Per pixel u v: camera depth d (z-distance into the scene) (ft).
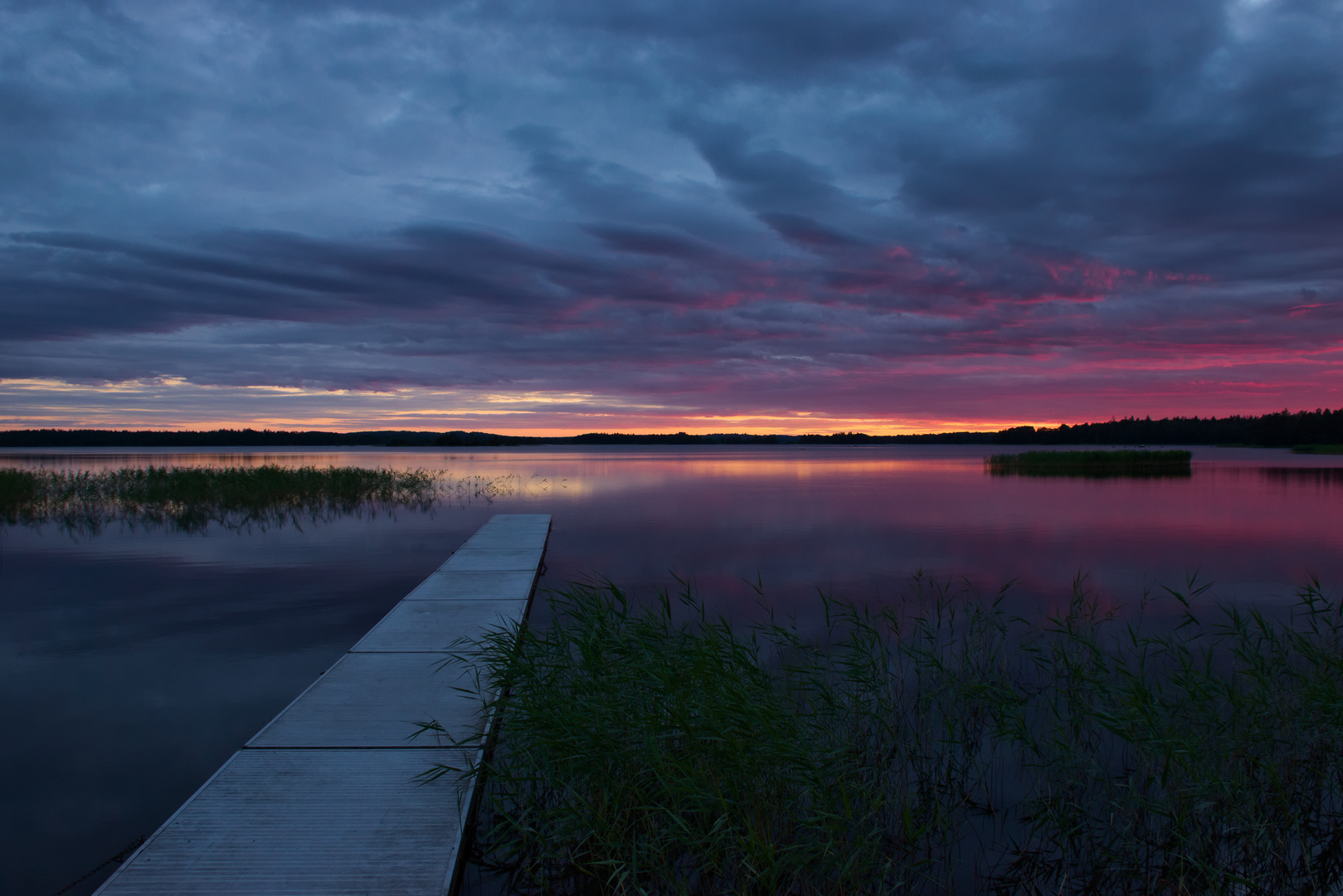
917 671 17.57
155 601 26.02
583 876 10.74
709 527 47.32
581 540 41.50
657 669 13.96
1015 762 14.35
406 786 11.49
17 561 34.22
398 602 24.00
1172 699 16.44
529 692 14.25
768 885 10.12
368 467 117.50
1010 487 81.66
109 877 9.27
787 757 11.75
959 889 10.64
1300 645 17.29
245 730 15.12
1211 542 40.65
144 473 76.33
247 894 8.89
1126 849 11.58
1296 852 11.72
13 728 15.26
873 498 68.18
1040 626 23.20
